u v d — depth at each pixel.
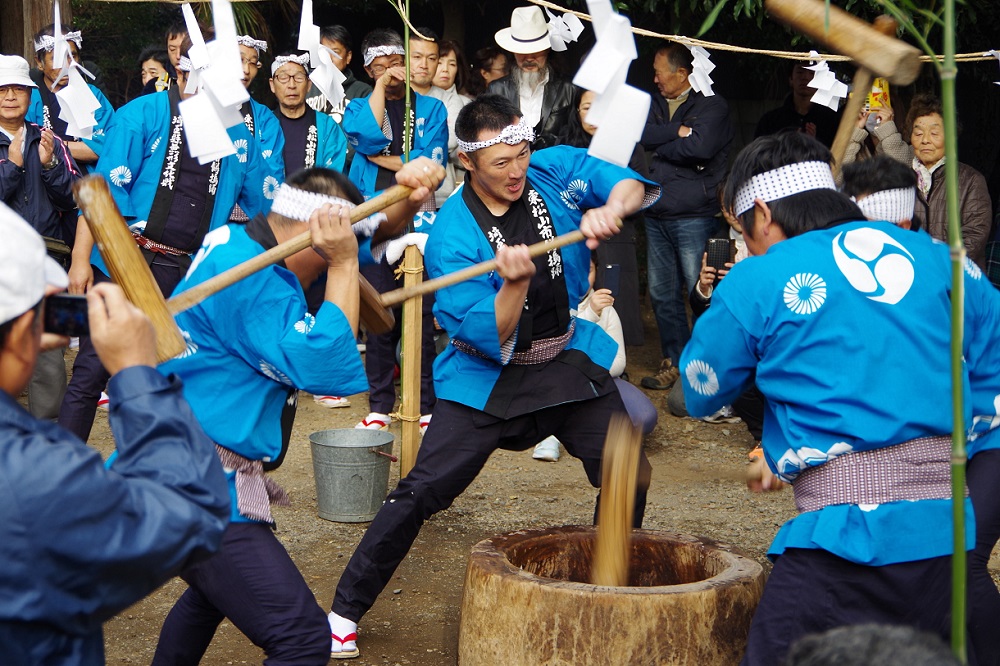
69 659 1.64
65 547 1.54
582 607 2.74
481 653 2.91
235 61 2.49
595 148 2.30
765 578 2.99
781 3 2.16
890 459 2.40
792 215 2.56
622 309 7.23
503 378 3.62
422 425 6.15
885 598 2.42
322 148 6.64
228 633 3.90
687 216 6.83
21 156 5.48
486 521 5.04
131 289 2.16
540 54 6.52
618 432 2.99
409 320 5.00
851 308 2.40
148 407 1.71
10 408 1.61
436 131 6.45
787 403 2.48
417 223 6.34
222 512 1.73
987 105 9.65
